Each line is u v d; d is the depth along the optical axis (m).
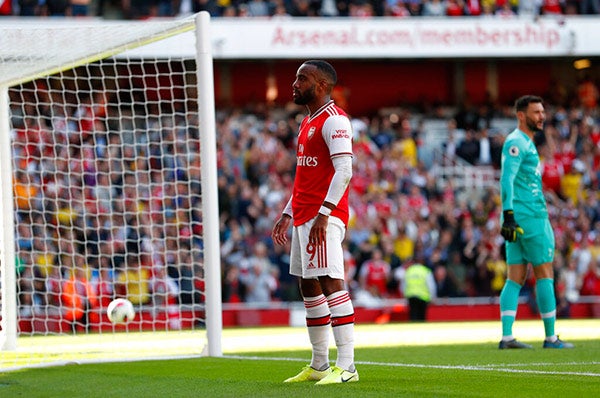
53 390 21.34
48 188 69.81
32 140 74.50
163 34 33.94
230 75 92.44
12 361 31.22
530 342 35.91
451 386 19.70
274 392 19.30
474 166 85.38
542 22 84.06
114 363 28.98
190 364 27.75
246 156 79.94
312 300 21.42
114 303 30.55
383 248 72.38
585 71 96.44
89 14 82.31
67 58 35.72
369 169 80.88
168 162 76.81
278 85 93.00
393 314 69.56
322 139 20.66
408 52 82.94
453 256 72.69
